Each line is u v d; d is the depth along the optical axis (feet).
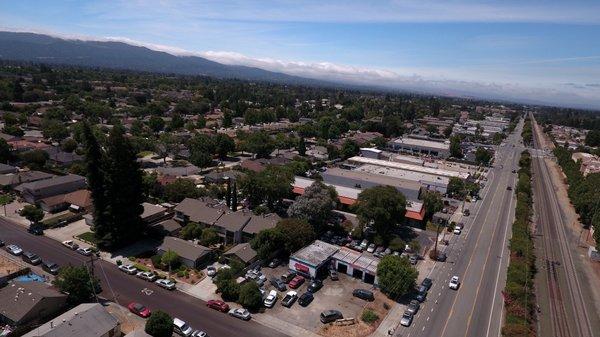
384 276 216.74
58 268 219.20
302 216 278.87
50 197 310.24
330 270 237.86
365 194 288.71
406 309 206.90
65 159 420.36
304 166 444.55
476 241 306.14
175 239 249.34
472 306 214.48
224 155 512.63
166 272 226.17
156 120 637.71
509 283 223.51
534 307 220.23
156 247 253.44
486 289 233.55
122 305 193.26
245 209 321.52
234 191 309.22
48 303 177.58
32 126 595.47
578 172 484.74
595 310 223.51
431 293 225.35
